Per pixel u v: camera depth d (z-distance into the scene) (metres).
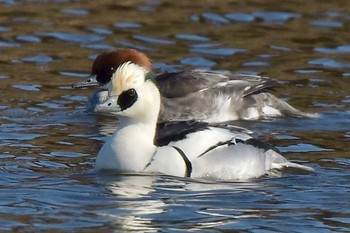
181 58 23.16
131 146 15.34
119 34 24.89
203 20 26.08
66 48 23.98
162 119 19.75
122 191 14.55
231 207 13.99
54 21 25.88
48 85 21.53
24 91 21.03
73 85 20.48
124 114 15.45
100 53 21.41
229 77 20.23
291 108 19.86
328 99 20.62
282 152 17.02
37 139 17.70
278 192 14.72
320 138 18.03
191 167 15.18
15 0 27.53
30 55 23.45
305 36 24.97
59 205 13.97
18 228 13.05
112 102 15.47
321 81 21.80
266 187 14.94
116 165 15.35
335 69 22.64
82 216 13.52
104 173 15.34
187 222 13.38
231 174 15.28
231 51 23.80
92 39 24.55
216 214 13.70
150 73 15.75
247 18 26.31
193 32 25.14
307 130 18.66
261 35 25.05
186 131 15.53
